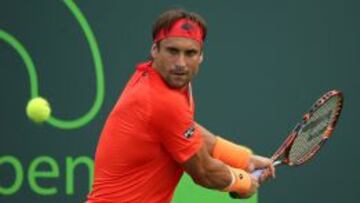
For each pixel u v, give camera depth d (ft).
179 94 51.34
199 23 51.57
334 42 86.07
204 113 84.43
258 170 62.95
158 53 51.06
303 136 64.80
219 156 61.31
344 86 86.43
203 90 84.38
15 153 83.20
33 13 83.20
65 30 83.46
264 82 85.15
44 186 83.30
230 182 54.90
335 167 87.04
